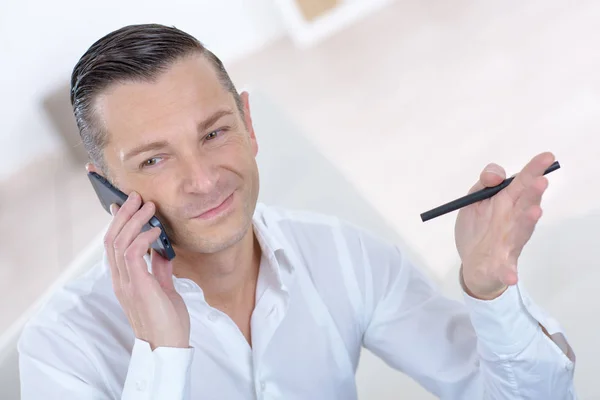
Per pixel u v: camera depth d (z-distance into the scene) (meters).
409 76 3.03
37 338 1.05
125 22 3.44
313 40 3.44
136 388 0.91
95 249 1.24
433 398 1.44
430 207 2.30
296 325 1.11
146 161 0.91
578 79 2.66
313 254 1.16
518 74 2.80
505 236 0.87
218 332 1.05
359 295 1.17
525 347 0.96
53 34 3.26
